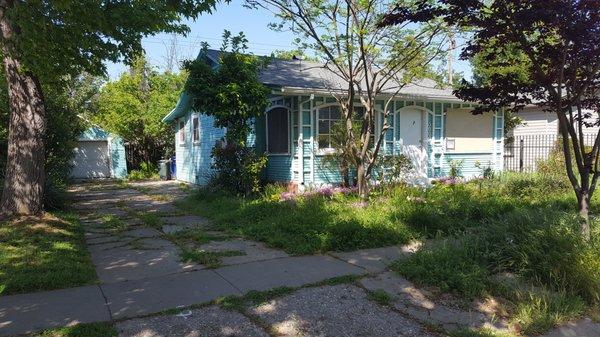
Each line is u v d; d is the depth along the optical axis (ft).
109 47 30.17
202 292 16.11
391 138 46.21
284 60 49.93
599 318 14.38
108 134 75.72
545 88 19.90
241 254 21.42
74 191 52.90
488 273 17.15
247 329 13.23
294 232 24.56
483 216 28.12
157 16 27.94
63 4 22.94
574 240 17.44
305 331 13.20
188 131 61.05
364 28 30.81
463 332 13.04
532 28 18.35
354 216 27.14
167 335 12.75
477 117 53.26
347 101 39.34
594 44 17.74
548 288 16.16
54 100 41.09
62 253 20.70
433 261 17.93
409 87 49.42
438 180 46.83
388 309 14.87
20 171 27.45
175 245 23.47
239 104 35.73
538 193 36.78
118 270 18.90
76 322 13.47
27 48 24.57
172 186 57.82
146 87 82.48
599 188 38.70
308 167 40.75
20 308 14.55
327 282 17.22
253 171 37.86
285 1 32.09
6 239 22.72
